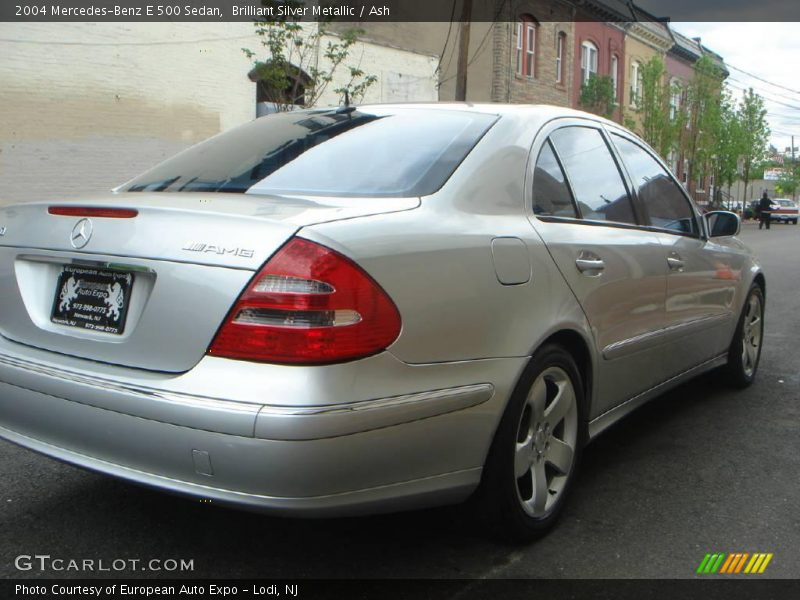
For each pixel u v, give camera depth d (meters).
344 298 2.32
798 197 80.31
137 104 13.14
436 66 19.50
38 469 3.72
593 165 3.76
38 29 11.73
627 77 33.56
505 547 3.05
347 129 3.37
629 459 4.12
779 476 3.90
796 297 10.84
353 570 2.86
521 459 2.99
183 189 3.14
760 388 5.61
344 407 2.27
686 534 3.22
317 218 2.43
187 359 2.38
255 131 3.65
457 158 3.01
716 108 36.78
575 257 3.24
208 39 14.13
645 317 3.81
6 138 11.53
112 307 2.59
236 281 2.33
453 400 2.57
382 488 2.43
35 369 2.66
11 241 2.88
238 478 2.26
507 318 2.81
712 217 4.78
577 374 3.26
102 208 2.64
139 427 2.39
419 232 2.60
